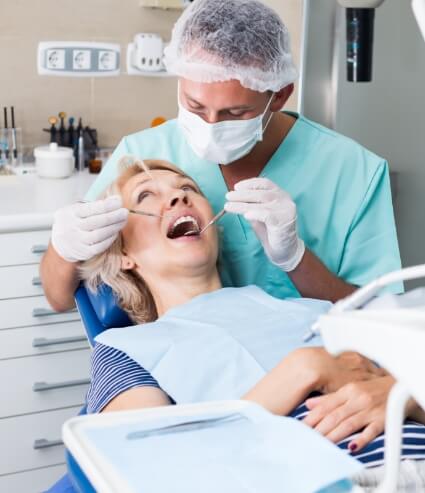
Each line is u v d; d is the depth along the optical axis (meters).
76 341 2.56
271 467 0.93
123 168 1.91
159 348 1.55
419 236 3.02
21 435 2.55
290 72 1.78
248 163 2.01
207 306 1.69
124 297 1.78
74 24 3.01
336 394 1.38
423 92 2.94
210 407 1.07
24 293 2.50
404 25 2.85
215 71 1.67
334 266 2.03
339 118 2.94
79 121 3.04
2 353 2.50
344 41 2.89
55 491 1.54
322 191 2.01
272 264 2.00
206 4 1.75
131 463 0.93
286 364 1.44
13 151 2.97
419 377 0.73
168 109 3.23
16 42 2.96
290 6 3.19
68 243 1.73
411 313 0.78
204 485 0.89
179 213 1.78
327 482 0.89
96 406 1.52
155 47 3.10
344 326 0.81
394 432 0.80
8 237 2.46
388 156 2.96
